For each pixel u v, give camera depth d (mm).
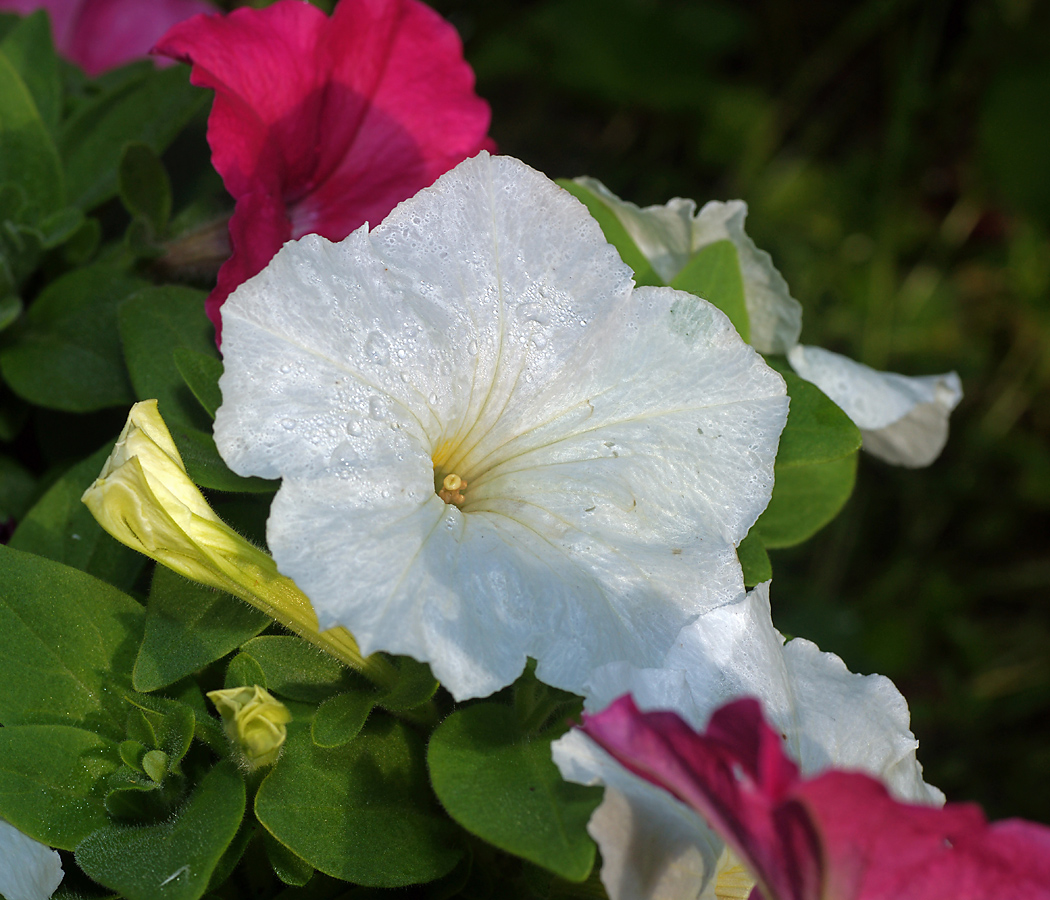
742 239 250
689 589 199
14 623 209
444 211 203
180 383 232
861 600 550
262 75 230
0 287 260
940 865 162
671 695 192
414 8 244
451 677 181
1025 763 508
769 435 208
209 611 205
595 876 203
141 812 199
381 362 196
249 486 208
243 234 225
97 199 285
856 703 208
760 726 150
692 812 184
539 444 208
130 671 212
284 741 199
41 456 293
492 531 197
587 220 209
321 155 249
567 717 207
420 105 252
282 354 189
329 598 180
